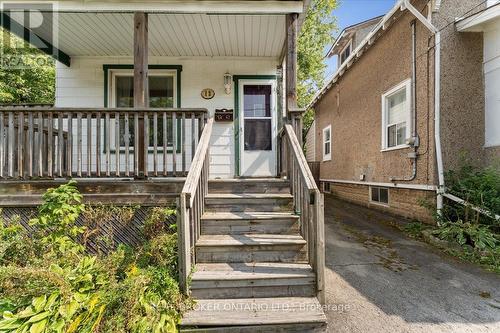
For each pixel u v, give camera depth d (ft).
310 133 47.70
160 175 12.80
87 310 7.54
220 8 13.66
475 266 11.75
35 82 39.52
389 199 21.83
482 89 16.55
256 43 17.87
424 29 17.21
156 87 20.02
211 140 19.52
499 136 15.74
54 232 10.12
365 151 25.55
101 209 11.95
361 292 9.65
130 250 10.30
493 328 7.70
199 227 10.75
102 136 18.43
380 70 22.62
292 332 7.54
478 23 15.51
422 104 17.51
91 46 18.06
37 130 13.24
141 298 7.61
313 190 8.89
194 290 8.63
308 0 13.64
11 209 12.13
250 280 8.70
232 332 7.49
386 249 13.84
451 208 15.53
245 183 13.17
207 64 19.71
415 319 8.13
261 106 19.92
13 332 6.91
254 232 11.08
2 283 7.97
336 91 33.37
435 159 16.43
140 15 13.61
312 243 9.15
